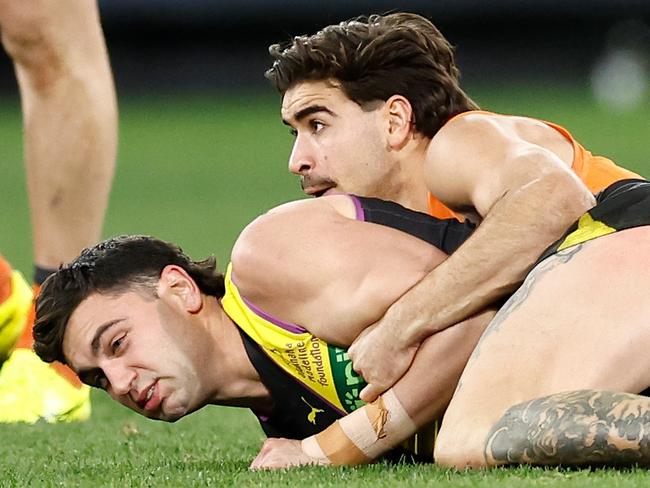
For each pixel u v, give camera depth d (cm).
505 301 1185
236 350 1227
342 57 1308
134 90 6950
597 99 6612
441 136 1251
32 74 1858
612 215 1166
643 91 6769
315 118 1321
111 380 1196
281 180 4788
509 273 1164
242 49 6969
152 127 6222
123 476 1146
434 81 1327
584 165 1307
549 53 6981
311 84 1322
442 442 1110
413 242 1201
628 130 5509
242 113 6569
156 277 1220
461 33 6975
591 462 1026
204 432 1596
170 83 6962
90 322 1198
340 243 1185
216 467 1205
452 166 1225
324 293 1173
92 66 1878
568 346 1105
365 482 1042
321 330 1180
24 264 3219
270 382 1224
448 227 1238
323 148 1319
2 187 4841
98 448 1448
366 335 1166
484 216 1196
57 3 1844
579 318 1114
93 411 1830
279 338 1199
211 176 4950
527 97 6488
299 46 1324
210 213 4050
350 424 1164
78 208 1873
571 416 1028
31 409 1733
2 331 1720
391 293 1170
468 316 1166
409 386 1155
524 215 1162
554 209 1167
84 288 1205
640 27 6925
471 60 6988
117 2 6831
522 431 1048
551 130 1317
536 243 1164
